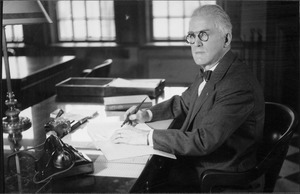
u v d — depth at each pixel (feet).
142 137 5.54
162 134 5.44
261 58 12.07
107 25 17.62
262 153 6.31
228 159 5.70
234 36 13.33
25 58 14.29
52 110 7.50
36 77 11.46
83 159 4.67
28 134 6.07
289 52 11.78
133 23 17.31
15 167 4.85
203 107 5.76
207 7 5.80
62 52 17.48
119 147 5.44
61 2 17.13
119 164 4.91
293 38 11.84
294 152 9.24
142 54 17.48
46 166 4.60
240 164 5.66
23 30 17.17
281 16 12.34
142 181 4.77
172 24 17.17
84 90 8.59
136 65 17.70
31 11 6.09
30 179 4.50
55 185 4.34
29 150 5.39
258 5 12.73
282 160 5.55
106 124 6.48
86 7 17.57
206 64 5.96
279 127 6.25
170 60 17.20
